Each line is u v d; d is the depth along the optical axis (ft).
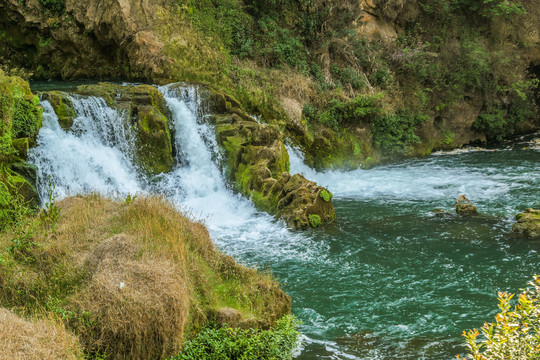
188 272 26.27
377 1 84.48
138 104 55.98
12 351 18.56
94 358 21.16
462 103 84.79
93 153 51.16
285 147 62.69
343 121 74.43
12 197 40.37
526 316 18.53
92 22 70.59
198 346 22.99
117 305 21.95
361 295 32.32
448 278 34.32
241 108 63.52
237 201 52.21
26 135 47.34
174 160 56.44
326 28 80.28
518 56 90.89
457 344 26.21
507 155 76.95
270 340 24.44
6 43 75.31
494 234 41.65
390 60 82.69
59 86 67.36
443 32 87.61
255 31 75.15
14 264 25.82
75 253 26.45
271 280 29.63
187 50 68.64
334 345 26.37
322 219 46.01
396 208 50.60
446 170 68.28
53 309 22.67
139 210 30.37
